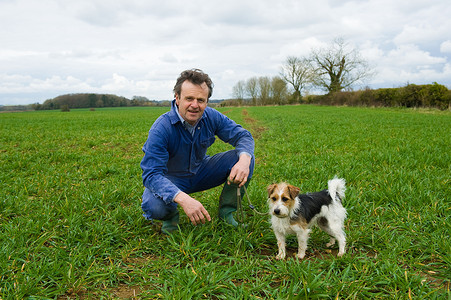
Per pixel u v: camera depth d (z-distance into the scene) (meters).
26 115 40.84
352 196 4.77
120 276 3.00
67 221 3.98
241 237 3.59
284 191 3.20
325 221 3.58
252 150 3.86
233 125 3.97
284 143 10.80
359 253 3.39
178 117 3.42
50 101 79.06
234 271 3.01
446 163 6.70
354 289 2.64
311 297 2.58
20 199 4.88
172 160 3.72
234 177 3.49
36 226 3.83
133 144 11.98
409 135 11.86
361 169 6.57
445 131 12.80
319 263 3.06
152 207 3.57
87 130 17.14
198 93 3.20
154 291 2.69
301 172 6.56
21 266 3.04
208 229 3.86
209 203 4.87
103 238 3.66
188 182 3.99
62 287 2.77
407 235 3.71
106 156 8.94
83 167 7.60
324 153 8.62
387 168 6.51
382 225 3.96
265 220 4.16
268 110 43.50
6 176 6.37
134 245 3.56
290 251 3.55
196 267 2.99
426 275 2.95
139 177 6.48
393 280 2.77
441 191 4.88
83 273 2.94
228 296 2.58
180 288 2.68
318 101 66.44
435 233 3.61
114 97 84.62
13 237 3.53
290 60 75.81
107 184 5.73
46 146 10.95
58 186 5.82
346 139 11.27
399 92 36.00
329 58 58.69
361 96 44.09
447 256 3.11
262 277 2.90
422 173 5.95
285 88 78.75
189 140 3.59
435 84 31.56
